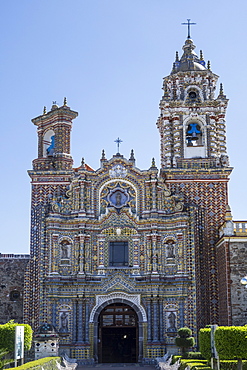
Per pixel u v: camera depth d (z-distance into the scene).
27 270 54.88
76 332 53.03
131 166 56.44
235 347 32.97
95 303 53.84
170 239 54.97
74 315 53.34
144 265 54.53
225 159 57.56
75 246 54.97
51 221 54.72
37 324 53.47
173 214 55.22
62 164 58.16
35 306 54.16
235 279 50.09
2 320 56.00
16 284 56.72
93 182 56.31
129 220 55.44
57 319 53.25
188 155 57.88
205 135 58.12
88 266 54.38
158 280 53.38
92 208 55.75
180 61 61.28
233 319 49.44
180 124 58.25
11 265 57.16
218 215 55.91
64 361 44.88
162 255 54.72
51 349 44.31
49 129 60.31
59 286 53.75
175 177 56.69
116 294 53.88
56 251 54.38
